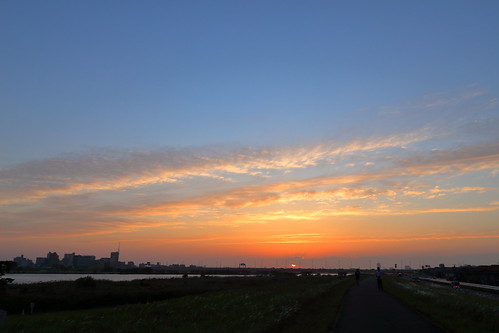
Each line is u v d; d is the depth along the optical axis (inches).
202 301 1011.9
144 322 622.8
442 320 573.6
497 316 568.4
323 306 833.5
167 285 3117.6
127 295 2208.4
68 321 690.2
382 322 575.2
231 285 3093.0
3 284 1658.5
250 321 582.6
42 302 1822.1
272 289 1561.3
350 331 495.8
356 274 1733.5
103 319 685.3
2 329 622.2
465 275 4320.9
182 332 533.0
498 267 4001.0
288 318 615.5
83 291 2391.7
